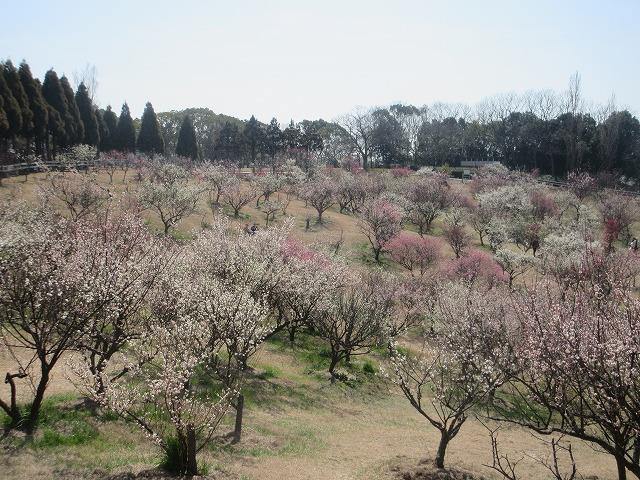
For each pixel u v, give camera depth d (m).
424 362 15.70
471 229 57.16
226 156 103.12
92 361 12.65
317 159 99.50
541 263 33.94
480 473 13.41
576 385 8.80
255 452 12.97
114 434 11.89
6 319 11.77
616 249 41.09
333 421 17.14
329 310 22.61
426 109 128.25
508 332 15.98
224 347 21.34
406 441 16.06
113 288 11.91
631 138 86.88
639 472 7.77
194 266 18.91
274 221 50.16
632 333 7.81
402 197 59.31
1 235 13.45
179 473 10.59
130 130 77.81
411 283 31.86
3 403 11.01
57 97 59.03
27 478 9.36
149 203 36.44
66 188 34.41
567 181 78.56
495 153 110.88
